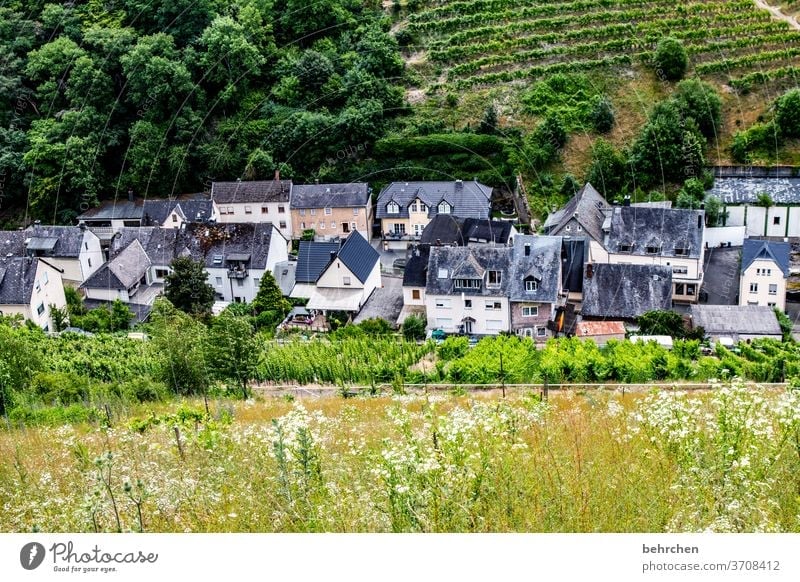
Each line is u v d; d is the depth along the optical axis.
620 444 18.53
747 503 14.70
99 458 15.69
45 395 41.94
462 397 38.41
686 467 15.91
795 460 16.06
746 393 17.22
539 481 16.08
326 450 19.28
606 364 46.62
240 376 44.69
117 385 44.53
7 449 25.39
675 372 46.28
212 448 19.66
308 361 50.28
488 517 15.07
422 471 14.84
